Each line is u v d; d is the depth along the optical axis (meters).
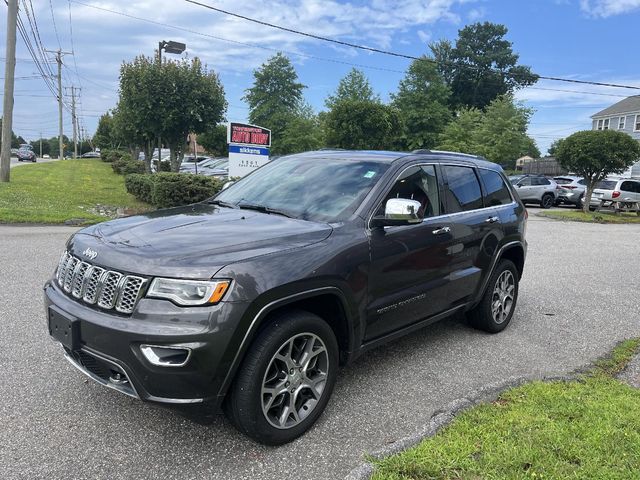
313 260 3.14
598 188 24.33
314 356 3.26
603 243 13.17
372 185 3.88
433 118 54.56
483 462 2.78
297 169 4.43
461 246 4.54
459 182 4.80
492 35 71.19
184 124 19.94
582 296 7.20
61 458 2.90
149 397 2.72
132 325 2.71
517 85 71.06
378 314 3.68
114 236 3.23
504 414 3.36
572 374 4.25
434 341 5.09
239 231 3.26
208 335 2.67
